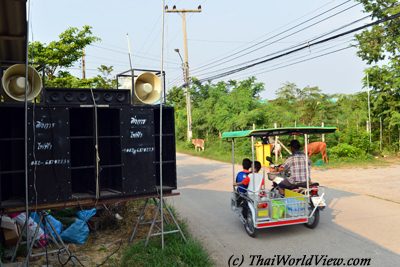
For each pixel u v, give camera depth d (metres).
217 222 8.36
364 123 22.20
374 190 11.34
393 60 20.67
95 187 5.84
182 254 5.64
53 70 14.29
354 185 12.32
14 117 5.65
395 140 21.38
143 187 6.07
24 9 4.88
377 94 21.30
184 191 12.43
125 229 7.32
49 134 5.35
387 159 19.12
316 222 7.49
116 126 6.28
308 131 7.62
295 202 7.09
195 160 22.83
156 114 6.83
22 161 5.57
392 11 19.05
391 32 19.84
